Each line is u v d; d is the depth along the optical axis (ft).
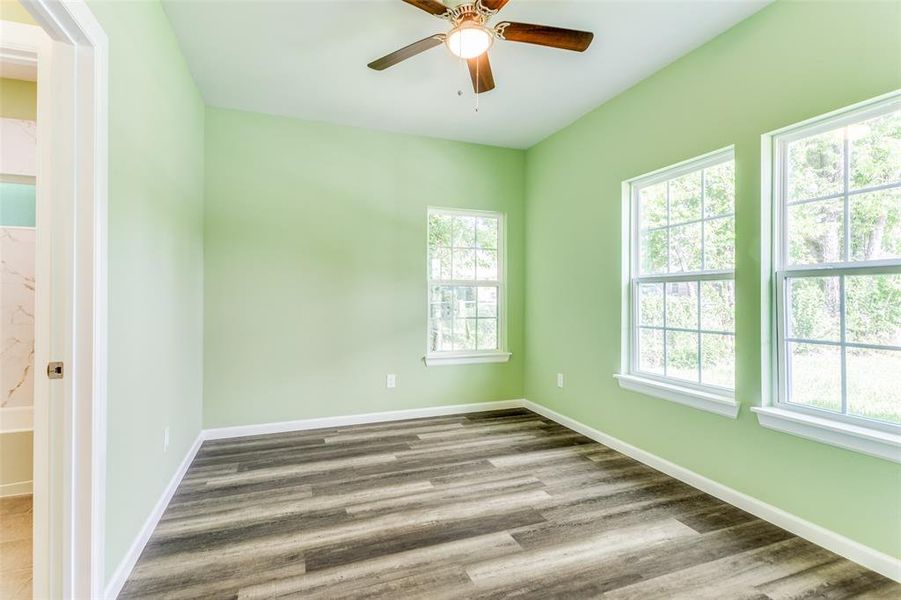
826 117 6.20
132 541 5.56
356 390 11.99
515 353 13.92
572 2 6.79
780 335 6.93
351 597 5.05
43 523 4.25
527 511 7.13
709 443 7.79
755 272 7.07
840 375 6.17
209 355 10.62
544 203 12.93
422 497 7.62
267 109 10.87
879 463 5.50
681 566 5.66
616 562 5.74
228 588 5.18
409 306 12.56
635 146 9.48
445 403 13.02
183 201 8.40
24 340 8.34
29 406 8.25
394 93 9.96
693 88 8.13
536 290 13.35
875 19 5.57
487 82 7.93
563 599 5.04
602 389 10.49
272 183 11.18
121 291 5.15
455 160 13.10
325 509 7.17
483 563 5.71
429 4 5.79
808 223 6.63
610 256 10.22
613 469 8.89
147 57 6.14
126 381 5.32
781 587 5.25
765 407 6.90
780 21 6.66
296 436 10.91
